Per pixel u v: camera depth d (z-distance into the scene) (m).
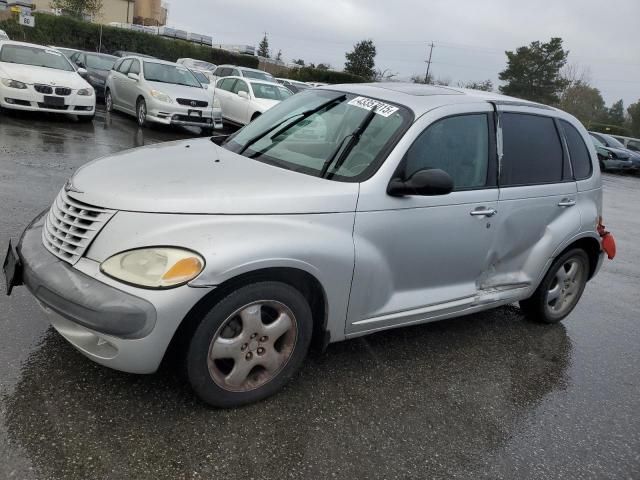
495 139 3.99
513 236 4.14
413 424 3.17
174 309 2.60
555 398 3.72
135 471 2.49
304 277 3.07
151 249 2.66
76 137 10.50
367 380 3.54
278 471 2.63
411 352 4.01
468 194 3.74
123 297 2.58
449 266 3.78
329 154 3.49
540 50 64.88
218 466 2.60
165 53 39.97
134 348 2.61
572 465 3.05
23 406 2.79
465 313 4.02
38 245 3.00
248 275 2.82
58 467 2.44
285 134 3.87
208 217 2.79
